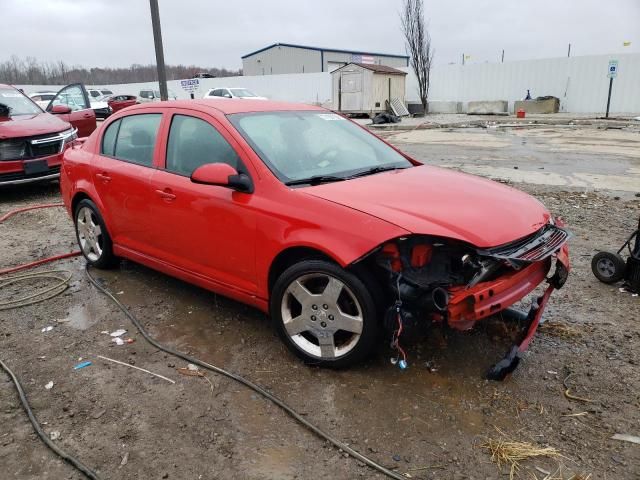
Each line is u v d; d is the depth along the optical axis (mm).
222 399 3201
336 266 3223
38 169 8828
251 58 66625
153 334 4027
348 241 3100
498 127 21609
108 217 4980
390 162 4359
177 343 3883
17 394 3301
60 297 4785
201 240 3996
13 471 2664
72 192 5414
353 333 3297
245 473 2617
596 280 4871
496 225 3158
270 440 2842
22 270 5520
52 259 5797
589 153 13023
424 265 3082
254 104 4418
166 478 2598
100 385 3375
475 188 3711
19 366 3623
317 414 3033
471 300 2936
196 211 3955
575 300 4453
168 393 3273
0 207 8469
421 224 3023
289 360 3605
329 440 2811
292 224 3355
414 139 17562
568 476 2551
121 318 4324
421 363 3512
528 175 10133
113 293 4828
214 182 3570
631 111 27203
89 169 5125
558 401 3107
